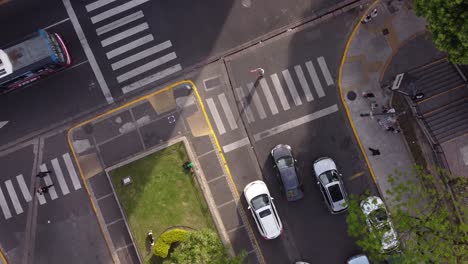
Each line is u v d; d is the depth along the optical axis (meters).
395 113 31.69
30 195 32.44
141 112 32.50
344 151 32.50
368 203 28.20
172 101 32.53
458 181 27.78
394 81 30.69
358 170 32.50
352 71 32.53
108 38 32.47
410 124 31.44
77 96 32.44
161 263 31.53
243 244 32.31
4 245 32.41
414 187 26.84
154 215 31.92
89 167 32.47
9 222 32.41
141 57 32.44
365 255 31.31
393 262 29.20
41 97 32.44
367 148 32.50
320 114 32.53
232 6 32.59
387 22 32.47
